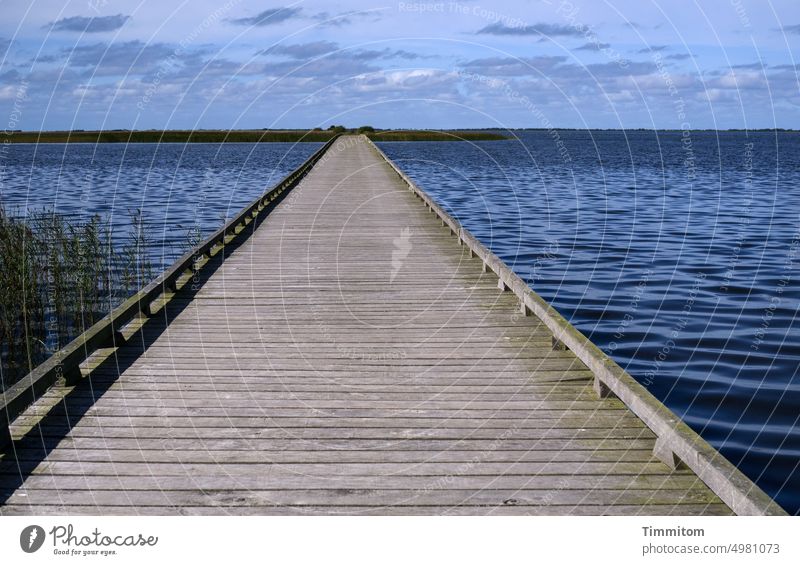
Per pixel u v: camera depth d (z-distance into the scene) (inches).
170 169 1633.9
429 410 162.9
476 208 815.7
